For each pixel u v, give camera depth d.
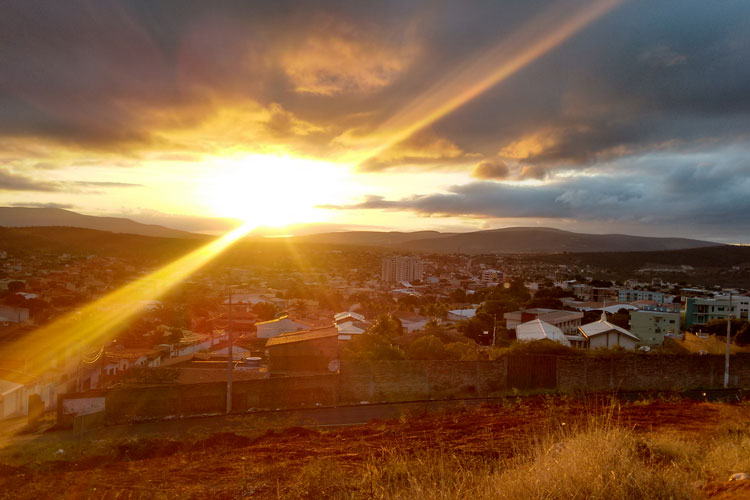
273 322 59.81
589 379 23.20
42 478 7.38
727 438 7.60
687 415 10.91
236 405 21.22
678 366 23.69
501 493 4.32
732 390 22.55
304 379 21.86
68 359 33.28
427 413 17.33
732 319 54.38
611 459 4.70
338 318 69.06
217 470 7.29
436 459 5.95
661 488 4.25
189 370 29.98
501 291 118.38
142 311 71.31
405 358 34.03
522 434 8.31
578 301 105.62
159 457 9.61
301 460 7.56
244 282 152.00
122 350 41.22
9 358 31.33
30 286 92.25
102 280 122.75
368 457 7.12
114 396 20.41
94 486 6.65
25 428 20.30
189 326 68.50
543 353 29.39
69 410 20.23
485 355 37.09
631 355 25.78
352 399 22.11
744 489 4.36
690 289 125.75
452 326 72.44
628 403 13.38
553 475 4.43
